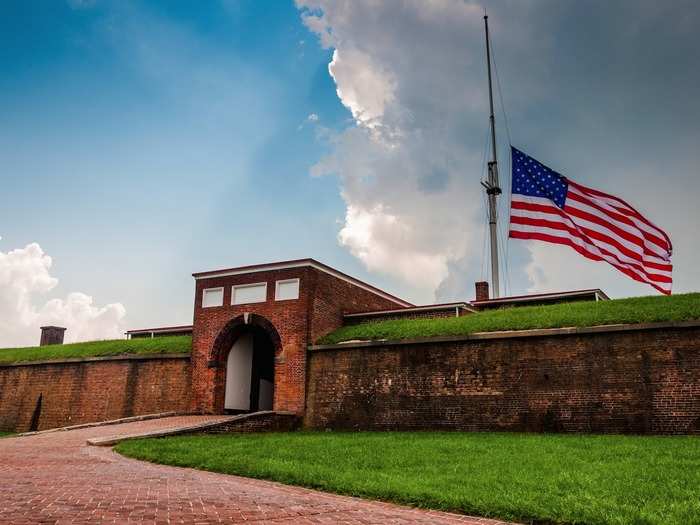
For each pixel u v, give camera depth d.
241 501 8.87
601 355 19.47
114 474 11.49
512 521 8.23
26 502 7.98
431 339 22.72
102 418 29.34
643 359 18.80
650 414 18.28
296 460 13.67
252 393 29.95
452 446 15.19
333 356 25.33
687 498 8.77
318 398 25.23
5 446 17.09
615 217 25.00
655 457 12.22
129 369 29.61
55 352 33.06
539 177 26.55
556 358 20.22
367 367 24.20
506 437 17.58
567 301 29.73
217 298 29.17
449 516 8.54
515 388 20.70
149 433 19.03
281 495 9.74
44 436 20.16
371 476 11.13
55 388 31.22
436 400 22.16
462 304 27.92
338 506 8.91
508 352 21.16
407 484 10.22
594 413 19.16
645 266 24.41
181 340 30.59
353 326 27.84
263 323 27.53
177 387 28.56
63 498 8.38
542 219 25.92
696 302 19.94
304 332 26.41
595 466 11.41
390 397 23.25
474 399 21.39
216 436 19.89
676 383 18.12
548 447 14.36
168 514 7.54
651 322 18.91
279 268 27.91
